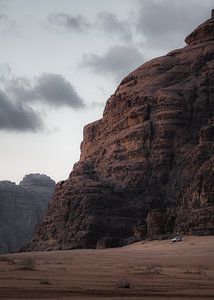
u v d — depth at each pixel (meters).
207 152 153.25
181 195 149.25
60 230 162.00
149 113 178.50
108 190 165.00
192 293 28.41
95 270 50.44
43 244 166.00
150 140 171.88
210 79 177.75
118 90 198.50
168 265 66.12
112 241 143.00
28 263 53.16
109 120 195.88
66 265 61.78
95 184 165.25
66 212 162.38
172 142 168.88
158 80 187.88
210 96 175.00
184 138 168.38
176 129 169.75
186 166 157.62
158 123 172.62
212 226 126.12
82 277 39.53
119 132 186.25
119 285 31.34
